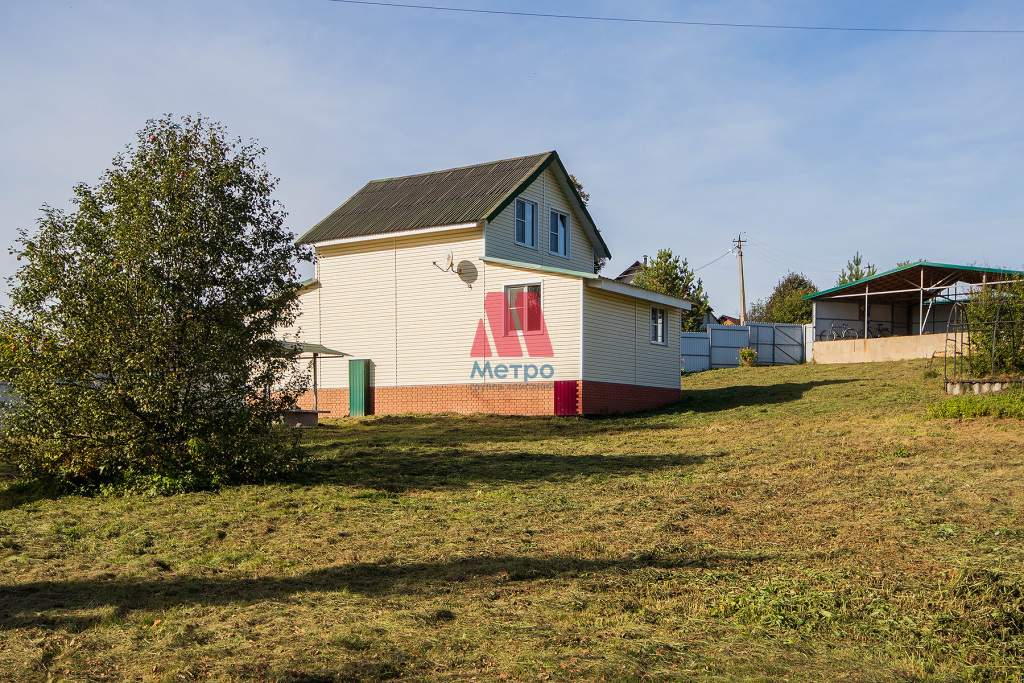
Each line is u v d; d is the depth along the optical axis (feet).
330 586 20.97
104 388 35.70
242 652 16.08
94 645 16.71
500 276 76.23
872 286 119.24
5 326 35.50
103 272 35.19
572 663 15.33
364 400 82.43
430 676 14.87
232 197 37.14
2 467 44.70
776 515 29.14
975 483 33.32
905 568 21.63
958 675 15.20
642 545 25.04
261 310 37.83
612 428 63.77
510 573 21.94
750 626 17.56
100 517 30.89
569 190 89.25
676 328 89.97
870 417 60.49
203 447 36.24
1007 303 70.23
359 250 83.82
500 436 59.06
